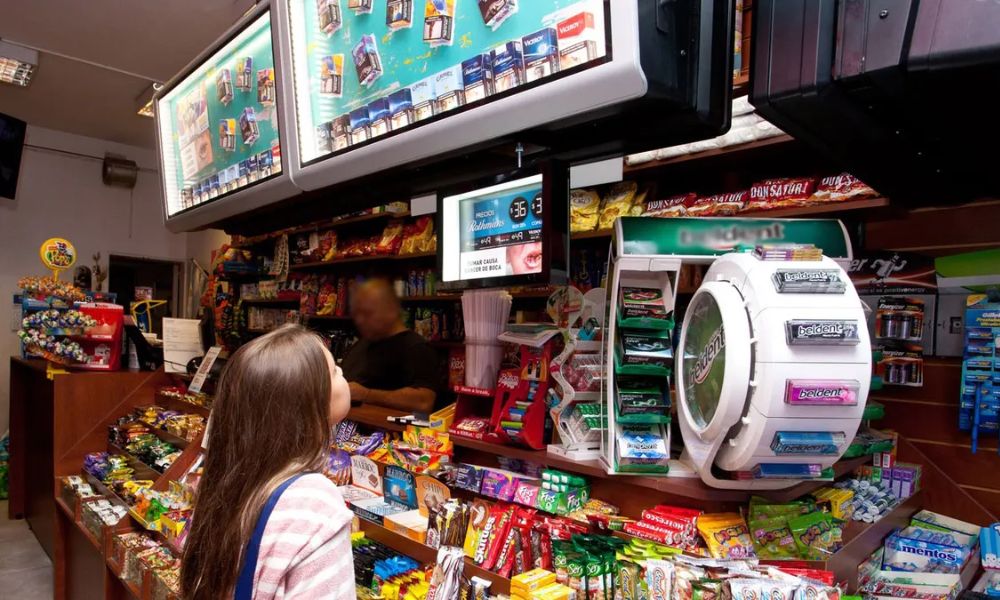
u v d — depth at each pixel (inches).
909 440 98.3
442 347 162.4
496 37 51.1
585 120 48.9
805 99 45.8
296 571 38.4
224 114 95.2
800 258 53.5
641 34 41.7
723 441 52.7
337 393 50.8
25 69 218.2
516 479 70.4
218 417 43.3
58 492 150.7
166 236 351.3
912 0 39.7
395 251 168.7
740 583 46.4
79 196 318.3
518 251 56.4
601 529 61.6
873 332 92.0
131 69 229.8
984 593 67.4
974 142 53.1
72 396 154.3
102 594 121.2
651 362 59.6
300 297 215.5
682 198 102.2
